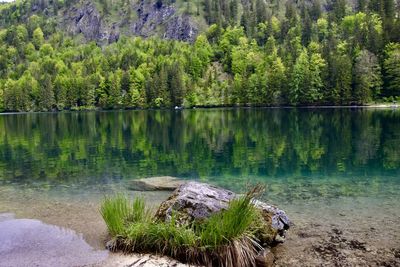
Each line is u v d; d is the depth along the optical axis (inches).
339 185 789.2
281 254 435.8
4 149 1530.5
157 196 703.7
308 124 2311.8
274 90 4938.5
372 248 446.9
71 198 711.1
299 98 4682.6
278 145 1461.6
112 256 416.8
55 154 1371.8
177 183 775.1
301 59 4785.9
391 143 1417.3
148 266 394.0
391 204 629.3
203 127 2347.4
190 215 448.1
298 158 1162.6
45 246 446.9
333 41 5610.2
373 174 899.4
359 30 5369.1
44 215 584.1
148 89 5816.9
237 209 414.9
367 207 613.6
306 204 639.1
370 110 3644.2
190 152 1358.3
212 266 396.5
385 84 4456.2
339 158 1138.0
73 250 434.6
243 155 1256.2
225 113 3949.3
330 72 4498.0
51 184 853.2
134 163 1154.7
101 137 1929.1
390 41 4783.5
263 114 3513.8
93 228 510.3
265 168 1019.9
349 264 408.8
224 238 401.7
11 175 972.6
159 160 1202.6
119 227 445.1
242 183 841.5
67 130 2415.1
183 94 5575.8
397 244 456.8
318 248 449.7
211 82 6176.2
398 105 4111.7
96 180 898.7
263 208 477.1
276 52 6003.9
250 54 6392.7
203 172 988.6
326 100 4549.7
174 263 400.2
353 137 1622.8
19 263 402.9
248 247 405.7
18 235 485.1
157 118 3484.3
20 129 2576.3
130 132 2172.7
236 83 5408.5
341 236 485.1
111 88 6038.4
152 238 426.3
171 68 5900.6
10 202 680.4
